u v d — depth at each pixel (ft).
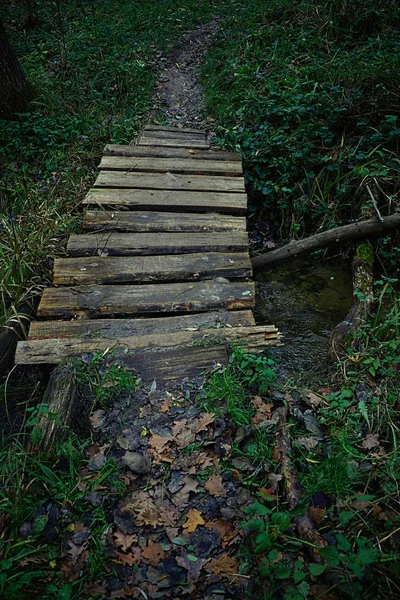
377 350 11.37
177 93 25.00
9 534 7.89
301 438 9.39
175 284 12.91
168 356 10.75
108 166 18.43
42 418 9.30
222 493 8.39
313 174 17.71
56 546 7.77
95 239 14.52
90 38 27.76
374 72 19.93
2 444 10.41
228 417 9.53
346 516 7.44
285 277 15.84
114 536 7.84
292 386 10.80
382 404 10.05
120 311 12.17
